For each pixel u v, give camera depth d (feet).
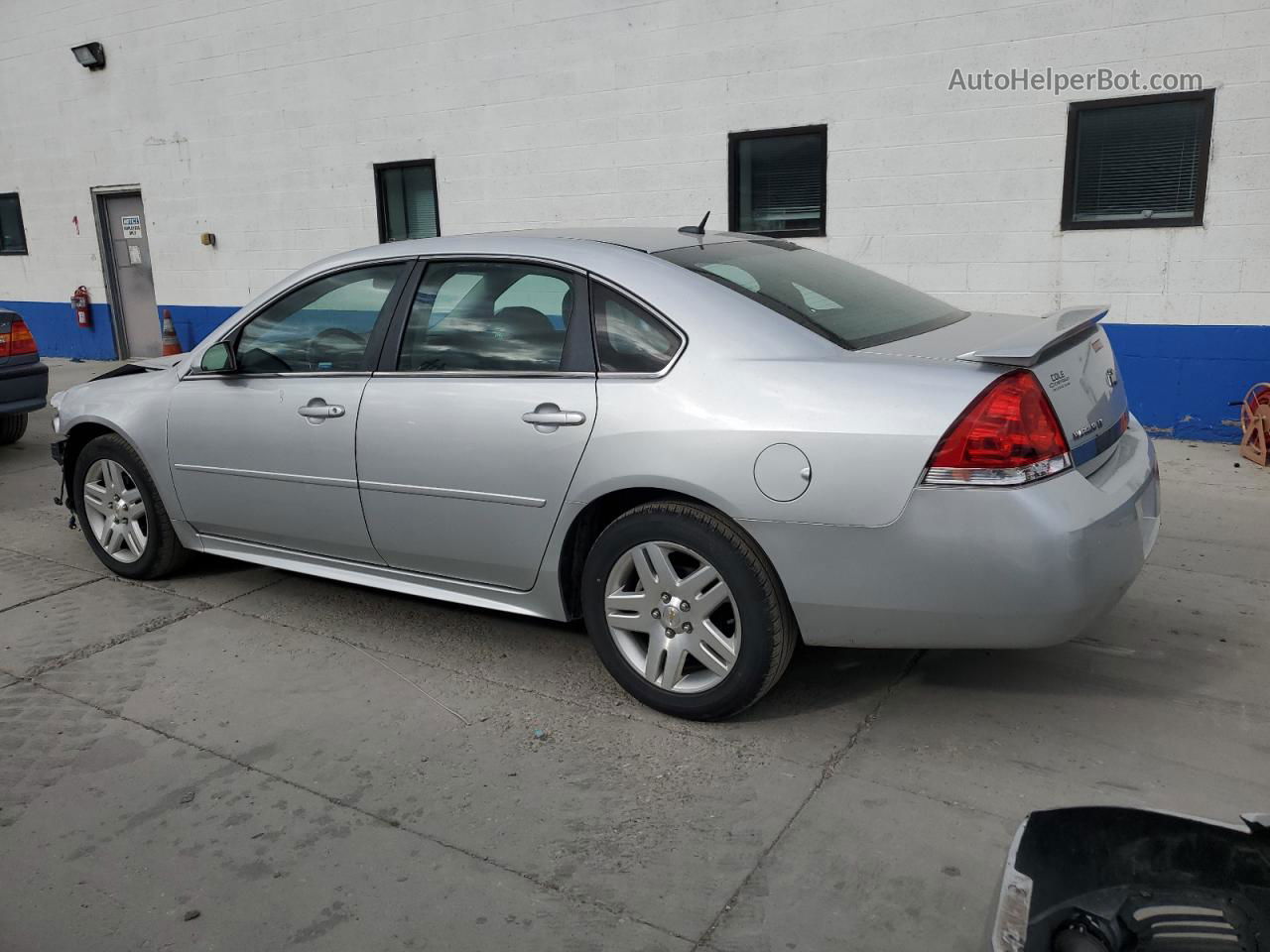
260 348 13.79
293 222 37.27
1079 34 22.86
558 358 11.25
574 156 30.19
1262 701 11.19
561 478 11.04
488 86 31.30
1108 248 23.54
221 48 37.19
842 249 26.55
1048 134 23.65
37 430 29.04
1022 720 10.94
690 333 10.52
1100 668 12.07
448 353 12.08
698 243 12.23
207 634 13.87
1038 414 9.28
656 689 11.05
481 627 13.89
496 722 11.24
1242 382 22.80
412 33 32.42
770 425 9.82
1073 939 5.38
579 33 29.22
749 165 27.63
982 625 9.46
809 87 26.12
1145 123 22.72
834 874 8.52
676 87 28.07
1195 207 22.58
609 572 11.07
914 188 25.35
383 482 12.44
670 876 8.56
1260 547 15.92
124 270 43.96
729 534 10.19
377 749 10.75
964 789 9.67
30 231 46.09
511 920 8.09
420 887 8.52
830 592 9.83
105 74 40.93
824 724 10.96
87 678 12.59
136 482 15.40
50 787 10.18
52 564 16.99
